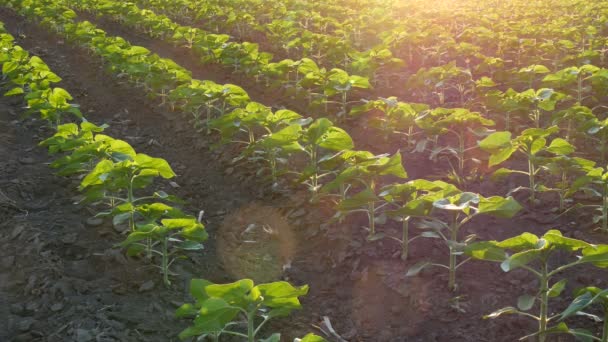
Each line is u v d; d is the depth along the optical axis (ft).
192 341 14.42
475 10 65.67
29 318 14.92
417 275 17.21
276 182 24.39
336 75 30.35
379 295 16.81
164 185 25.67
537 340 14.42
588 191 19.92
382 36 45.70
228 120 24.20
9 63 35.47
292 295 10.95
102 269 17.42
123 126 33.99
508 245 12.67
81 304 15.37
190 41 49.65
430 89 35.78
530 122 30.09
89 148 19.19
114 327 14.40
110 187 18.34
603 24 52.39
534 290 16.39
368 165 17.42
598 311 15.39
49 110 27.99
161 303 15.97
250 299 10.73
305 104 35.01
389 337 15.28
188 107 32.01
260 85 39.45
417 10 66.90
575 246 12.12
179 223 15.30
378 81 38.60
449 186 15.14
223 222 22.35
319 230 20.56
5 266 17.49
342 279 17.87
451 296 16.29
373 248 18.72
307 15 56.13
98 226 20.07
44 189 23.54
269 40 51.44
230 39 55.21
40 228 19.70
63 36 57.72
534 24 54.29
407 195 16.94
